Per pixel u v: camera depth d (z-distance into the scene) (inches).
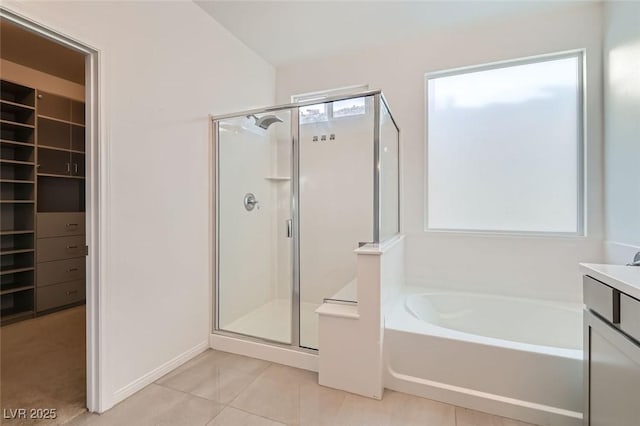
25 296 121.5
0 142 112.9
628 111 78.3
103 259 64.7
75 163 139.3
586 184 93.1
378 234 86.3
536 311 92.1
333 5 92.5
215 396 69.7
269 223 114.0
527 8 94.3
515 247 100.5
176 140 83.7
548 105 100.1
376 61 117.5
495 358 64.1
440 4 92.2
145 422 61.0
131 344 70.6
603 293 44.8
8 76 121.3
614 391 42.2
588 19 92.4
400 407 65.9
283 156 111.8
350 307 77.3
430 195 113.5
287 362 84.0
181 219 85.2
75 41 59.7
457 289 106.9
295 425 60.2
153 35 76.7
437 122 112.6
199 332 91.0
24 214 122.4
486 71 106.9
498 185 105.8
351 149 100.0
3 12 49.8
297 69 129.6
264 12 94.7
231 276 103.6
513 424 60.8
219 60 100.7
